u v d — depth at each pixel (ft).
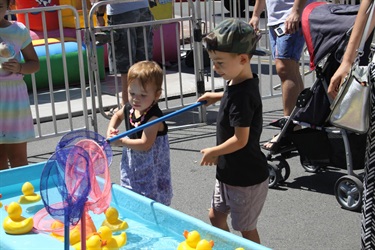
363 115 11.21
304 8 16.85
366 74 10.95
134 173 13.16
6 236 11.64
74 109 25.67
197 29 22.79
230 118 11.49
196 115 24.89
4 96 15.93
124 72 23.43
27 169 14.44
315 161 16.56
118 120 13.61
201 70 23.25
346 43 15.05
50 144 22.47
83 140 10.69
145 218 12.35
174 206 16.37
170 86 28.45
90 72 21.71
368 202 10.33
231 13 30.19
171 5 34.01
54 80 29.30
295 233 14.65
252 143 11.78
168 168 13.41
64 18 31.42
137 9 24.27
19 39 16.01
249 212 12.06
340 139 15.89
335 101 11.66
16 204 11.98
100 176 10.92
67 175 9.75
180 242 11.44
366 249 10.44
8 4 15.88
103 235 11.21
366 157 10.39
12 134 16.17
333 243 14.11
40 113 25.25
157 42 33.09
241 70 11.54
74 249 10.84
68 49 29.45
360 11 10.80
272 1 19.49
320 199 16.42
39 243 11.29
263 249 9.91
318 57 15.51
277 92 27.55
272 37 19.83
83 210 9.73
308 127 16.55
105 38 21.83
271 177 17.24
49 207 9.86
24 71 15.94
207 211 15.98
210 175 18.49
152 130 12.64
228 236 10.48
